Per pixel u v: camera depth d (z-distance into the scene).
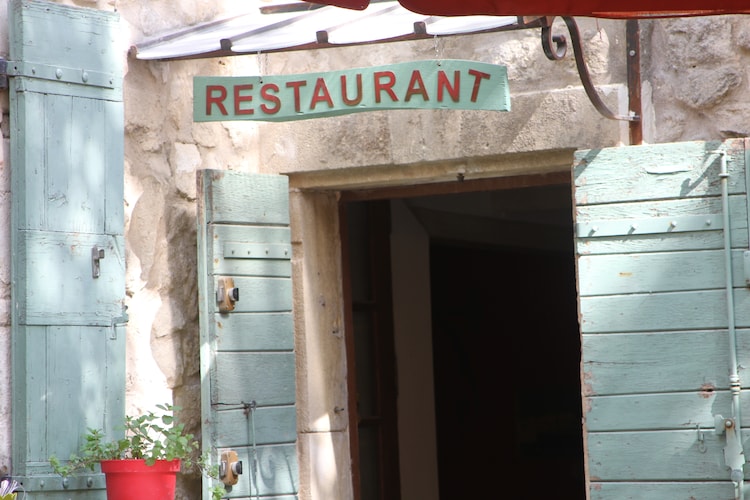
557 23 6.39
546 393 12.04
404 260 8.90
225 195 6.44
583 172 6.06
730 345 5.79
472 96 5.71
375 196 7.14
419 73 5.76
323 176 6.93
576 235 6.06
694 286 5.88
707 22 6.06
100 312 5.75
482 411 11.63
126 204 6.12
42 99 5.60
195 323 6.52
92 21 5.84
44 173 5.58
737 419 5.75
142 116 6.25
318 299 7.08
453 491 11.33
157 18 6.42
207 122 6.57
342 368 7.24
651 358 5.91
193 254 6.54
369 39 5.67
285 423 6.60
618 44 6.27
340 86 5.85
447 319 11.51
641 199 5.98
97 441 5.55
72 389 5.61
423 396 8.96
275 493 6.50
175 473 5.62
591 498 5.94
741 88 6.00
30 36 5.58
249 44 6.04
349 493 7.19
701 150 5.91
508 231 9.82
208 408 6.29
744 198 5.83
